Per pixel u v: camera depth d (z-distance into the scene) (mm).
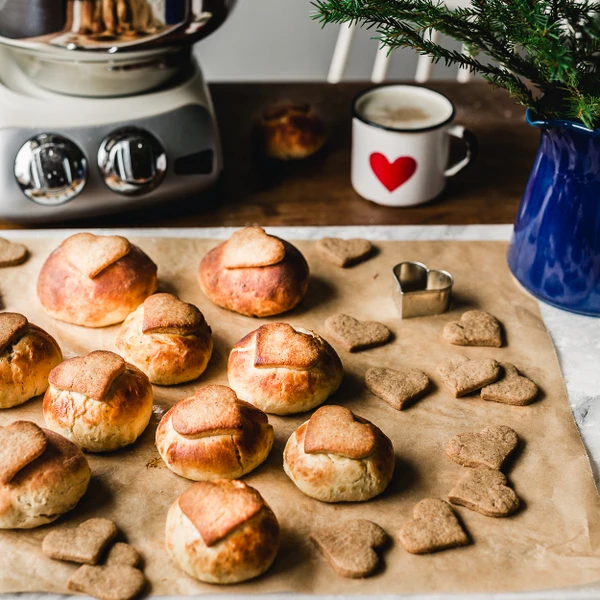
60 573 755
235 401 819
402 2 832
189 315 888
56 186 986
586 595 747
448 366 896
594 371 902
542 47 799
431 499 800
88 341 919
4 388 854
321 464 797
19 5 904
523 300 964
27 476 779
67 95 991
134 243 1007
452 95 1223
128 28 924
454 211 1071
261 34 1563
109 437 827
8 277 971
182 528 756
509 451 830
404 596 746
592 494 805
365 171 1064
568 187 894
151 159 1001
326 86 1243
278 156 1116
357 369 906
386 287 981
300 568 762
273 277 936
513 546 775
